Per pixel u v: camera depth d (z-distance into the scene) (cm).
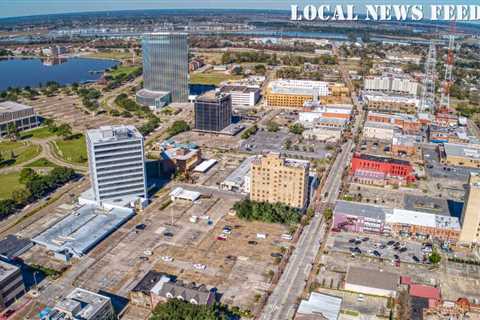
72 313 19538
